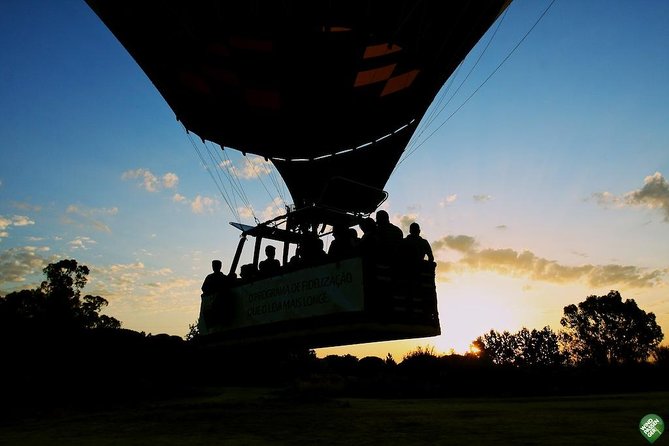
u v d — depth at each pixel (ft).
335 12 39.81
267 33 41.75
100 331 95.45
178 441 28.89
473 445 25.46
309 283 31.91
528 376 115.75
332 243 31.73
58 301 197.36
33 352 86.99
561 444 25.36
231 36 42.06
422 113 53.57
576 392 107.55
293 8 39.68
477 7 40.34
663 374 120.06
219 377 110.11
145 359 96.27
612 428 32.37
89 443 28.84
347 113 49.70
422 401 74.69
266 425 36.32
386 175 55.36
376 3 39.47
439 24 41.96
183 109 52.70
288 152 54.24
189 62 45.83
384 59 44.86
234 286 36.91
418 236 31.94
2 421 44.52
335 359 161.27
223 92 48.67
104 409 56.44
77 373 78.79
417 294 30.91
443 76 48.83
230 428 34.78
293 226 38.04
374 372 144.87
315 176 54.08
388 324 29.22
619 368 123.24
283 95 48.29
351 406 57.93
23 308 190.70
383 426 35.01
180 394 79.56
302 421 38.73
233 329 36.14
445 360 124.88
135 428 36.17
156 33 43.21
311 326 31.27
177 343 104.99
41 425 40.73
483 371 115.55
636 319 327.06
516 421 37.52
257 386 113.50
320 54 43.83
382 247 30.14
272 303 33.83
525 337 377.09
